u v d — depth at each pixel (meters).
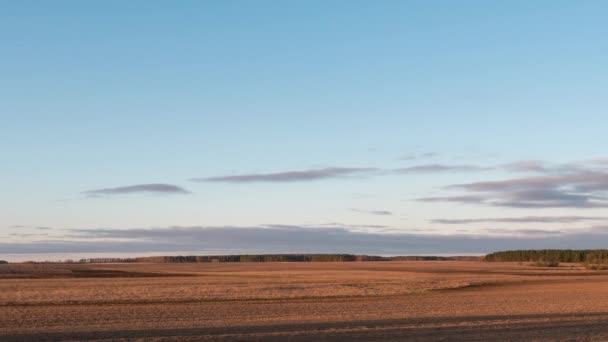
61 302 40.47
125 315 31.67
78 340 21.73
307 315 31.86
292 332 23.94
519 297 47.69
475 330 24.67
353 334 23.36
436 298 46.66
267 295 47.97
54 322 28.11
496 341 21.73
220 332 24.11
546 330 24.80
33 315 31.48
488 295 50.09
